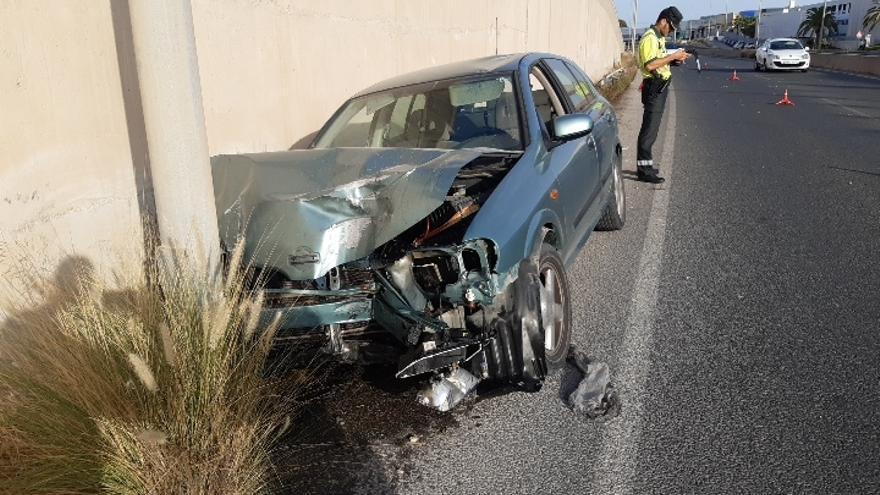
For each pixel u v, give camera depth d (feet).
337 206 10.66
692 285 15.72
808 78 91.56
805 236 19.02
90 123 12.09
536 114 14.20
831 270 16.22
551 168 13.07
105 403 8.45
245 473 8.51
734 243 18.69
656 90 25.71
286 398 10.17
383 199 10.74
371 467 9.59
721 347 12.57
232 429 8.77
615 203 19.54
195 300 9.73
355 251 10.22
